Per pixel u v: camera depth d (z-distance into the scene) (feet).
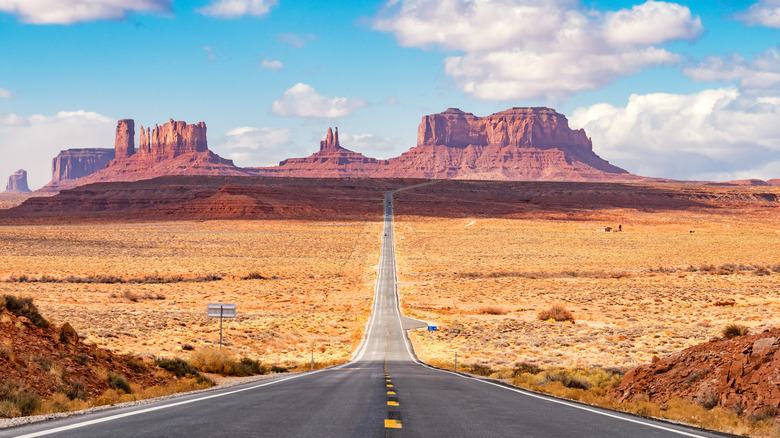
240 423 32.96
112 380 62.08
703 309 268.21
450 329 247.09
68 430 29.27
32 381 50.16
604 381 88.43
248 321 246.68
